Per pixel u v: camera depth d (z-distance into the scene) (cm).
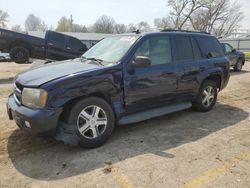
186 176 317
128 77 418
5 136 438
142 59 415
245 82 1061
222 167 338
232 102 692
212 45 589
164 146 403
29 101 357
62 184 303
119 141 421
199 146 403
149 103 459
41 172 329
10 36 1138
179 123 510
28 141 419
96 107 388
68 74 372
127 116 441
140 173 324
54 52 1221
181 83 501
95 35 4409
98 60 443
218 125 499
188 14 4844
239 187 295
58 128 367
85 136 383
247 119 538
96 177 317
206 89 575
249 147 400
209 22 5075
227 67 614
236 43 2834
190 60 521
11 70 1491
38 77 374
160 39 479
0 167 341
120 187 296
